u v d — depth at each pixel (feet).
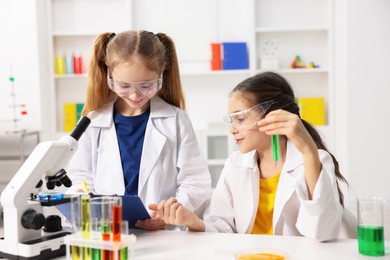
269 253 3.68
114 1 14.67
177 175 6.13
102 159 6.00
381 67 13.19
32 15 13.43
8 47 13.55
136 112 6.15
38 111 13.64
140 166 5.90
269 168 5.47
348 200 13.08
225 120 5.09
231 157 5.75
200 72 14.10
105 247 3.45
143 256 3.86
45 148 4.05
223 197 5.56
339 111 13.94
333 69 14.14
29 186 3.98
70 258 3.81
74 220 3.67
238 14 14.61
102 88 6.01
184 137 6.12
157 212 4.94
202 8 14.65
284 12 14.47
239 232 5.33
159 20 14.67
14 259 3.92
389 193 13.33
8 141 13.66
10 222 3.93
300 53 14.56
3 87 13.64
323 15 14.46
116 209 3.46
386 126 13.28
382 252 3.77
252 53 14.10
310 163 4.38
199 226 4.73
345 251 3.89
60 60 14.30
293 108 5.37
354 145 13.34
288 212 5.09
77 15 14.64
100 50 5.83
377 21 13.10
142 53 5.22
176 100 6.35
